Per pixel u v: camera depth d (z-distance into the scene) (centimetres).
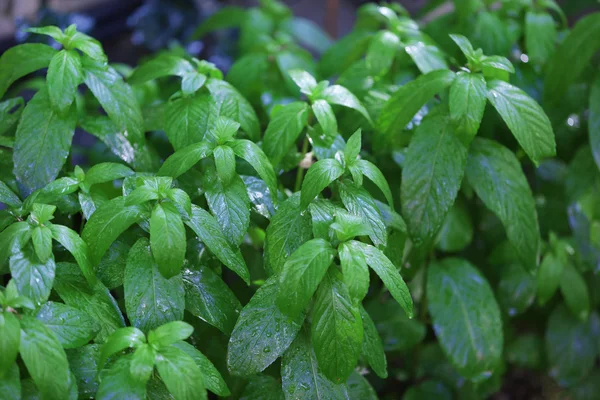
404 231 64
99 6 113
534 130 64
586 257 76
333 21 113
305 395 61
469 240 73
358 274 58
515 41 77
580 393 81
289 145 65
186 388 57
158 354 57
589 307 78
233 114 66
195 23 114
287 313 58
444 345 70
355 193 62
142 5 117
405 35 72
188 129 64
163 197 60
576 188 76
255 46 82
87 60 65
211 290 62
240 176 64
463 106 64
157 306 60
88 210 62
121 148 66
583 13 97
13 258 58
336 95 66
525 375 87
